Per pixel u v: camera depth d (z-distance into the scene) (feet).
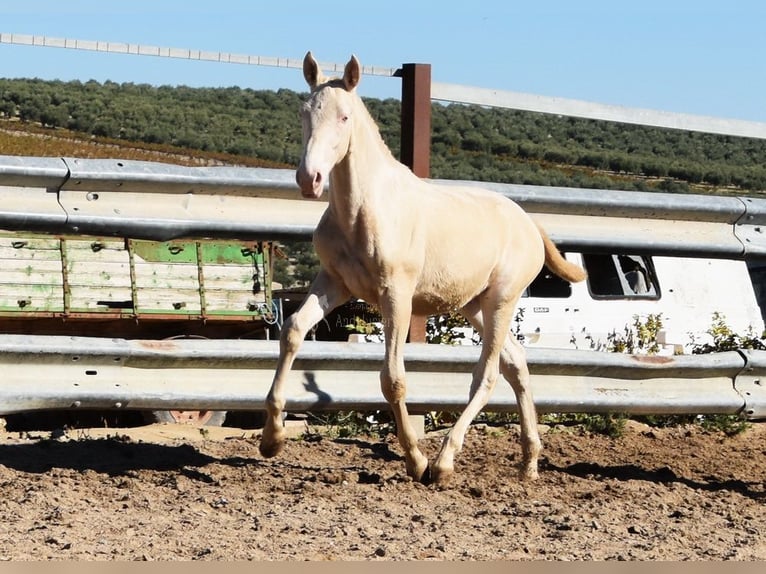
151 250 42.52
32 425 40.22
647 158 138.21
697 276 51.90
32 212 23.39
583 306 49.24
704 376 28.43
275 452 22.30
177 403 23.68
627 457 27.12
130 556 15.66
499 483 23.26
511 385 24.63
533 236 24.94
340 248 21.54
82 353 22.88
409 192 22.08
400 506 20.54
